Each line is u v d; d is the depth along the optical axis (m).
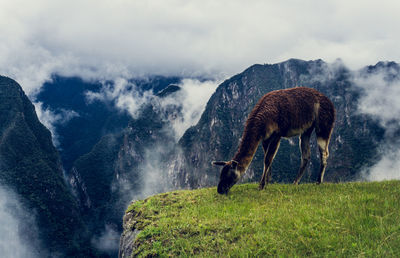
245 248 4.00
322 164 8.27
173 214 6.26
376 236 3.68
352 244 3.54
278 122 7.71
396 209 4.52
